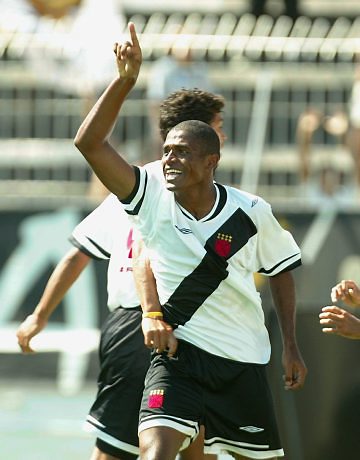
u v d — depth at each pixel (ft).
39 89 137.39
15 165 138.82
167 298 59.72
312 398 68.69
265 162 135.85
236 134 136.05
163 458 56.29
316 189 134.41
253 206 60.39
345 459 68.28
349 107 133.08
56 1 136.46
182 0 151.33
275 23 143.02
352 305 60.39
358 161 133.49
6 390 126.31
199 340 59.57
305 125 133.49
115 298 66.74
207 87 133.08
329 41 131.64
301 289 128.57
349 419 68.49
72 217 131.23
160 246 59.57
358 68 131.85
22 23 136.05
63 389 126.93
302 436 68.44
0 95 137.69
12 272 131.64
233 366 60.08
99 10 137.18
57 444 101.30
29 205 132.16
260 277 122.93
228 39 132.57
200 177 58.34
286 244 62.23
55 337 128.88
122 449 66.08
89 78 136.26
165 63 132.46
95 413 67.10
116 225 67.26
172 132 58.59
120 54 55.88
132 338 65.62
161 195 59.41
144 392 59.77
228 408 60.18
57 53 135.64
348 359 68.85
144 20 147.74
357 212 128.67
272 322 68.80
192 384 59.26
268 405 61.57
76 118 137.39
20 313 130.82
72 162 137.90
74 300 128.88
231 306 59.88
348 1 146.10
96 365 127.95
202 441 60.59
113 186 58.59
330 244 128.57
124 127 136.26
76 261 68.90
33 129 138.21
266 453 61.77
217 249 59.16
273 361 68.49
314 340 69.15
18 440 102.73
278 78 133.49
